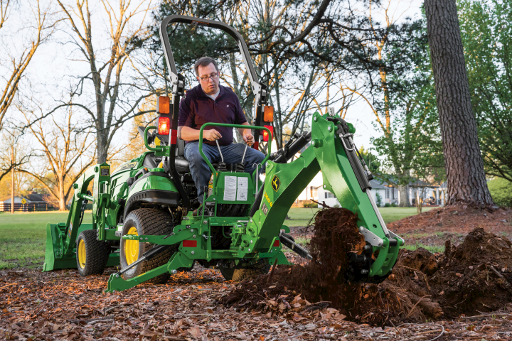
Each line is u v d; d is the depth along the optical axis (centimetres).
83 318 333
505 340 246
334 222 298
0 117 2636
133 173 635
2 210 7312
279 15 1619
